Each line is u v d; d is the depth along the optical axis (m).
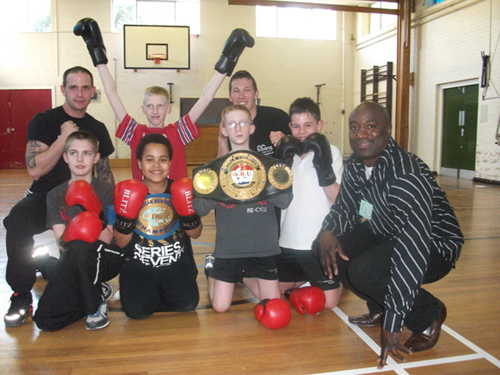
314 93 11.96
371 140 1.67
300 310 2.16
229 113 2.10
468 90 8.45
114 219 2.22
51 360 1.71
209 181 1.96
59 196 2.18
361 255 1.81
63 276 1.94
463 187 7.43
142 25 10.80
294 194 2.28
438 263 1.77
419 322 1.75
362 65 11.70
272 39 11.60
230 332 1.98
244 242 2.10
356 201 1.98
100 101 11.04
